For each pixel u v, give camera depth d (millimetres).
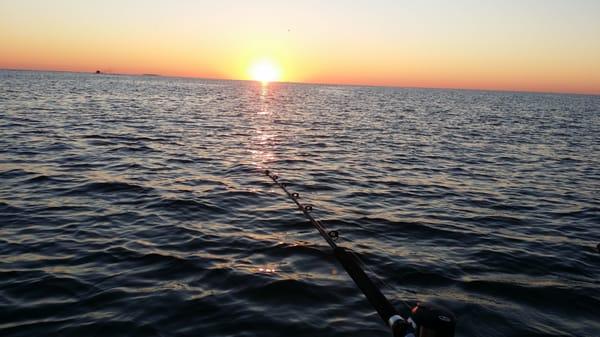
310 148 20531
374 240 8180
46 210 9227
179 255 7047
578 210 10914
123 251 7156
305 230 8531
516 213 10477
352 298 5750
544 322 5348
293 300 5652
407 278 6512
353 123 35375
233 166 15188
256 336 4828
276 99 80562
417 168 16266
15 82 88000
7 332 4750
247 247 7504
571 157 20500
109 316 5133
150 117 32969
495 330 5125
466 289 6199
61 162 14258
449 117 46906
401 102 85312
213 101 63750
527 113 61125
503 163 18156
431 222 9461
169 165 14781
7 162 13828
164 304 5445
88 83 115188
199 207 9836
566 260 7453
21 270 6328
